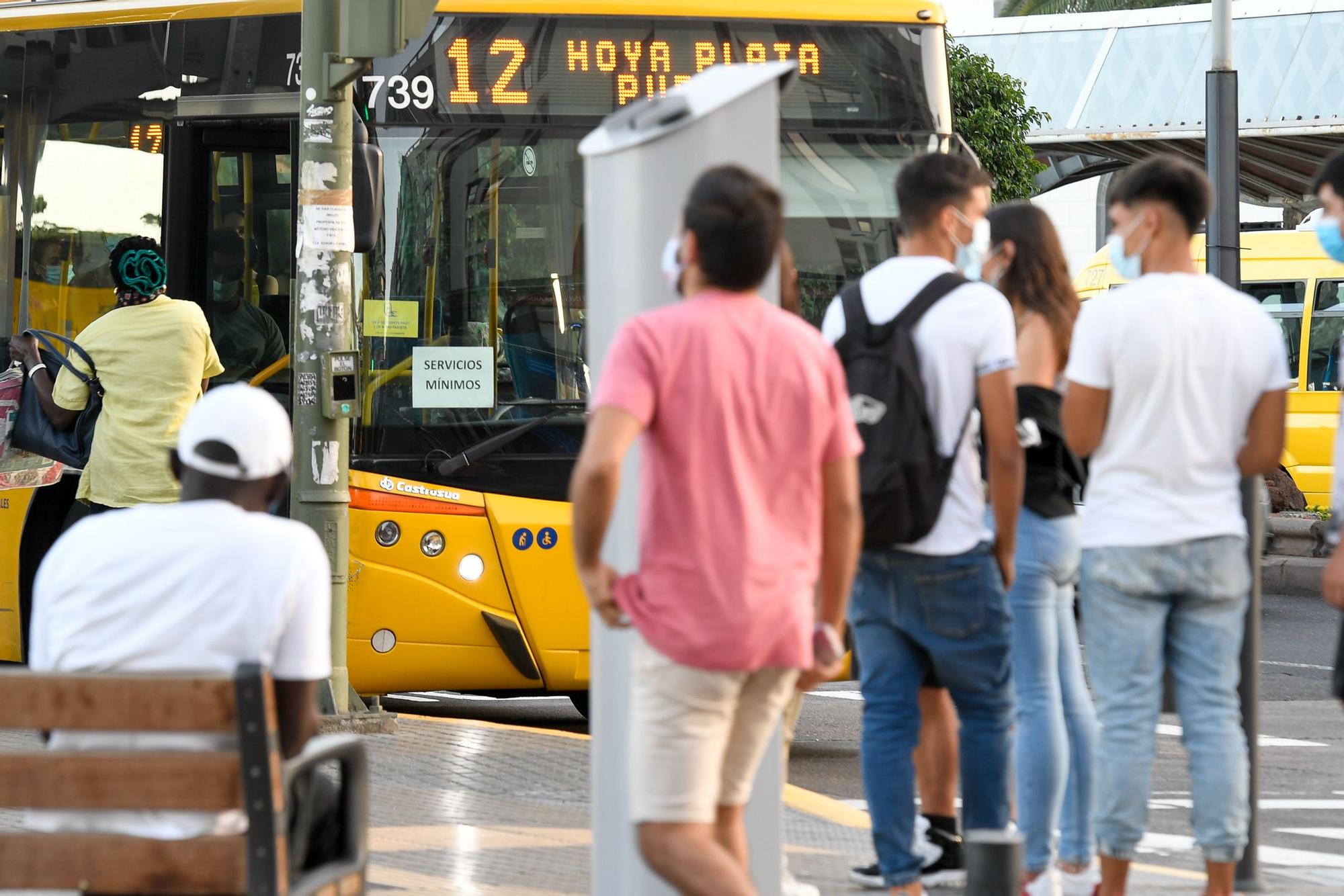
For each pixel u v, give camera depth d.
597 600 11.48
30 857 10.80
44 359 25.39
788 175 28.12
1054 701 16.83
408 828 19.94
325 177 25.44
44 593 11.25
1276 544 57.78
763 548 11.39
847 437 11.93
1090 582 15.59
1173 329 15.18
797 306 15.38
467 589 27.12
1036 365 16.69
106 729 10.66
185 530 11.14
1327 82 80.25
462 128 27.73
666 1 28.30
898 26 28.77
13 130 30.03
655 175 13.34
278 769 10.68
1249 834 18.64
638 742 11.59
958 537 15.27
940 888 17.67
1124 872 15.79
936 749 17.78
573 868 18.08
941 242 15.70
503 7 27.95
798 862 18.92
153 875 10.74
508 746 25.08
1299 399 65.75
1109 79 88.38
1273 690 37.09
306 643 11.24
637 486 13.32
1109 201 15.90
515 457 27.45
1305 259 67.31
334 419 25.62
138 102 29.17
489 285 27.67
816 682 12.27
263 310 28.27
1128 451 15.31
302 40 25.48
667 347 11.32
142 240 25.03
